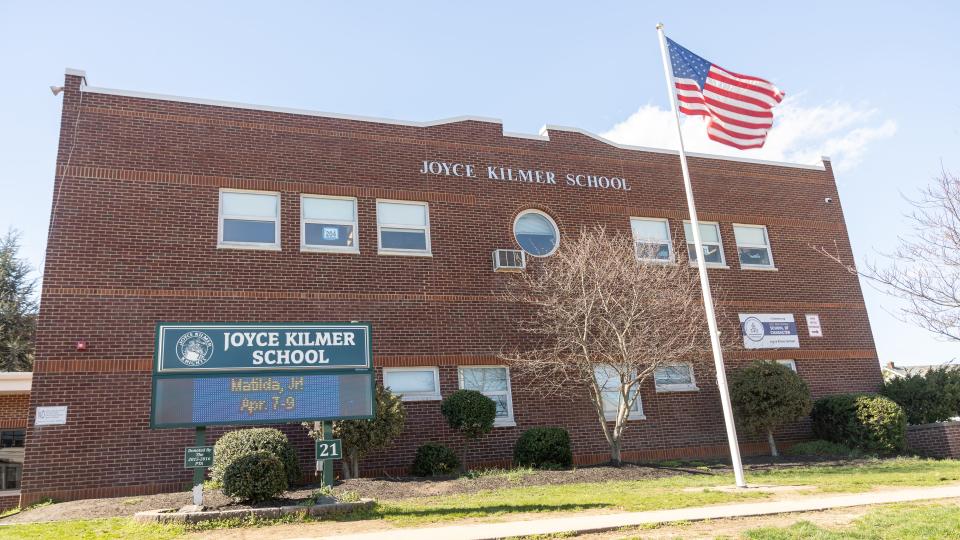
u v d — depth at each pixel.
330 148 17.84
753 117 16.52
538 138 20.17
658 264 19.67
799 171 23.39
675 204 21.31
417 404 16.62
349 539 8.20
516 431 17.27
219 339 10.57
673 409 18.95
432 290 17.59
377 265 17.31
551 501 11.08
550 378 18.00
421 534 8.42
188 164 16.41
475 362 17.41
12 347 29.95
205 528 9.27
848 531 8.09
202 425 10.18
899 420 18.47
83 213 15.24
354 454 14.65
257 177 16.92
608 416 18.28
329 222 17.38
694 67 16.62
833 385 21.02
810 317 21.53
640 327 17.31
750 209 22.23
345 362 11.13
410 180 18.38
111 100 16.22
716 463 17.05
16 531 9.66
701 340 19.33
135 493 14.06
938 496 10.67
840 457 17.83
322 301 16.55
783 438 19.81
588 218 20.03
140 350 14.83
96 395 14.30
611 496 11.59
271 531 8.99
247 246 16.31
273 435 13.68
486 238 18.64
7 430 16.52
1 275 31.00
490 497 11.91
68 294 14.64
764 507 10.00
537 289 18.20
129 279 15.16
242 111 17.27
